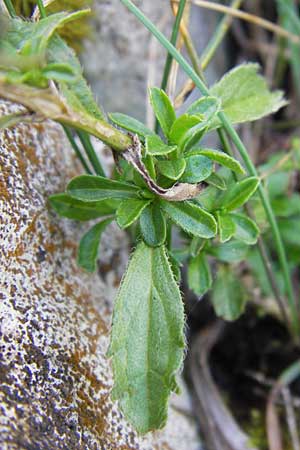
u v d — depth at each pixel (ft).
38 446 0.41
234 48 0.97
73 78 0.39
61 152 0.60
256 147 0.90
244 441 0.73
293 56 0.89
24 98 0.38
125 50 0.78
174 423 0.64
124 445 0.51
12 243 0.48
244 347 0.81
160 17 0.78
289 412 0.75
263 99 0.58
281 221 0.75
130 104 0.82
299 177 0.84
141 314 0.47
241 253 0.59
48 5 0.52
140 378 0.46
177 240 0.75
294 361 0.80
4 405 0.41
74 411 0.46
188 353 0.77
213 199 0.53
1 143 0.50
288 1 0.86
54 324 0.49
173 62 0.61
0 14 0.43
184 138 0.47
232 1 0.83
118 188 0.48
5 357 0.43
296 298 0.82
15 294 0.46
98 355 0.53
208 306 0.80
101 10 0.74
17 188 0.50
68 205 0.53
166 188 0.48
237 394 0.79
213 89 0.57
